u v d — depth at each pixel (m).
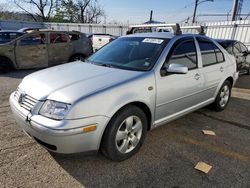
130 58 3.54
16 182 2.55
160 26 4.17
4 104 4.98
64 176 2.68
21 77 7.82
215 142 3.64
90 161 2.97
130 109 2.88
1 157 2.99
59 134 2.40
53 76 3.05
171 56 3.46
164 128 4.06
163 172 2.83
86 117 2.49
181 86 3.56
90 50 10.39
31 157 3.01
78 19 46.03
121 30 24.34
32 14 40.75
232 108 5.33
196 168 2.92
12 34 9.05
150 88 3.07
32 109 2.64
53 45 9.12
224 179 2.74
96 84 2.74
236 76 5.18
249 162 3.11
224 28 15.01
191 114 4.79
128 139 3.00
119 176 2.72
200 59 4.04
